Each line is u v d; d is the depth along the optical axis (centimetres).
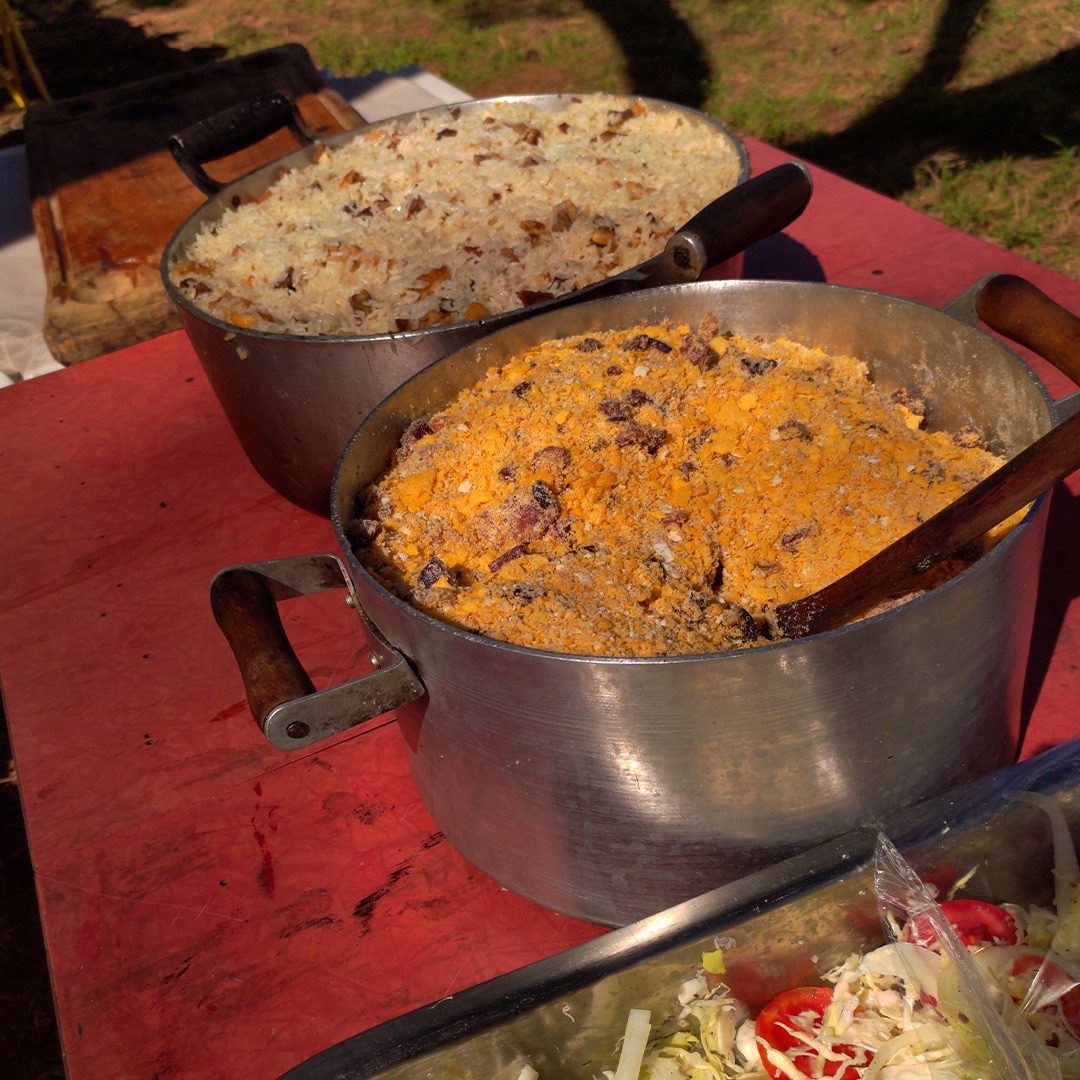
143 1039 75
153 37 519
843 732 61
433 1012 60
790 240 162
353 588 71
